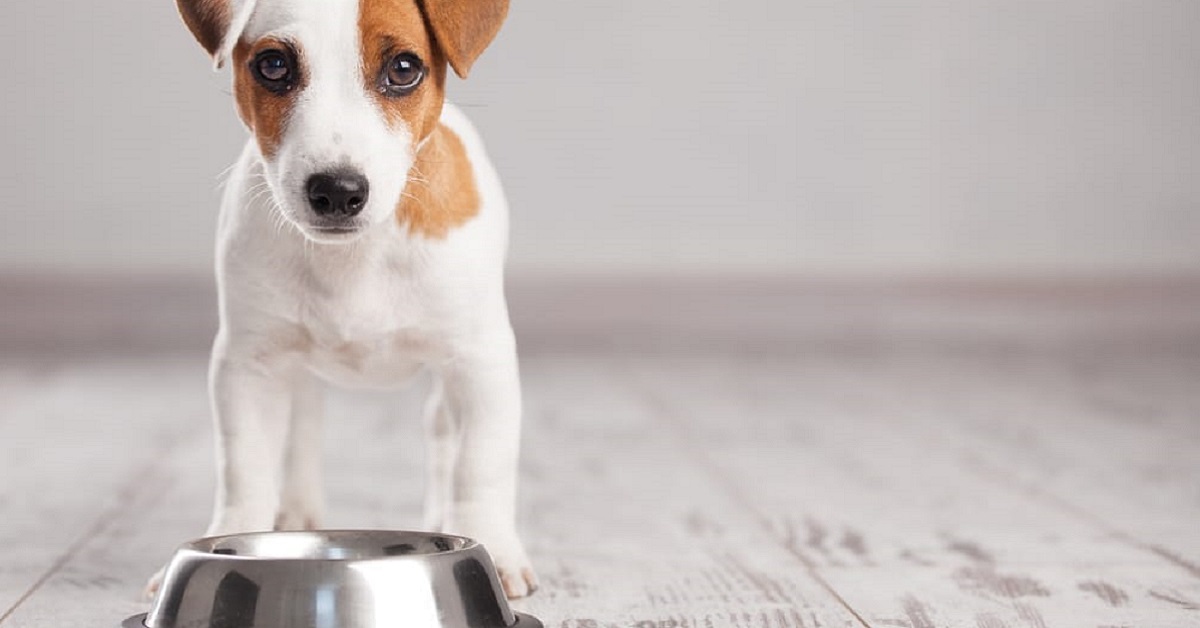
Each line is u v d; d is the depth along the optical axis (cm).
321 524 273
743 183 709
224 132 682
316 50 217
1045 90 707
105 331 684
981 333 710
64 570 264
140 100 677
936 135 711
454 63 224
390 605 192
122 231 682
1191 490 355
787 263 711
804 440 445
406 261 233
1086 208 707
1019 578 258
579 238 705
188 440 440
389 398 551
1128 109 709
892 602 239
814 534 302
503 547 241
